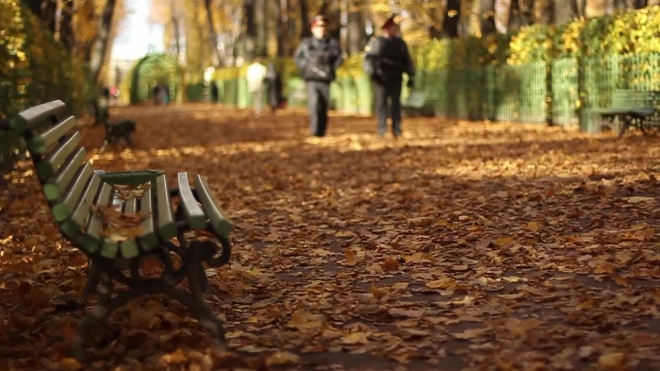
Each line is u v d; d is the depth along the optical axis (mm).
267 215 10469
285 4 67562
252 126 31062
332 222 9633
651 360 4691
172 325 5547
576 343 4969
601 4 55188
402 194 11406
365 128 26500
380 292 6293
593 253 7293
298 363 4922
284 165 16078
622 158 13695
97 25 39594
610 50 20469
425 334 5316
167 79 86438
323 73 22516
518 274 6793
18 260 7832
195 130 29516
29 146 4746
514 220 9031
